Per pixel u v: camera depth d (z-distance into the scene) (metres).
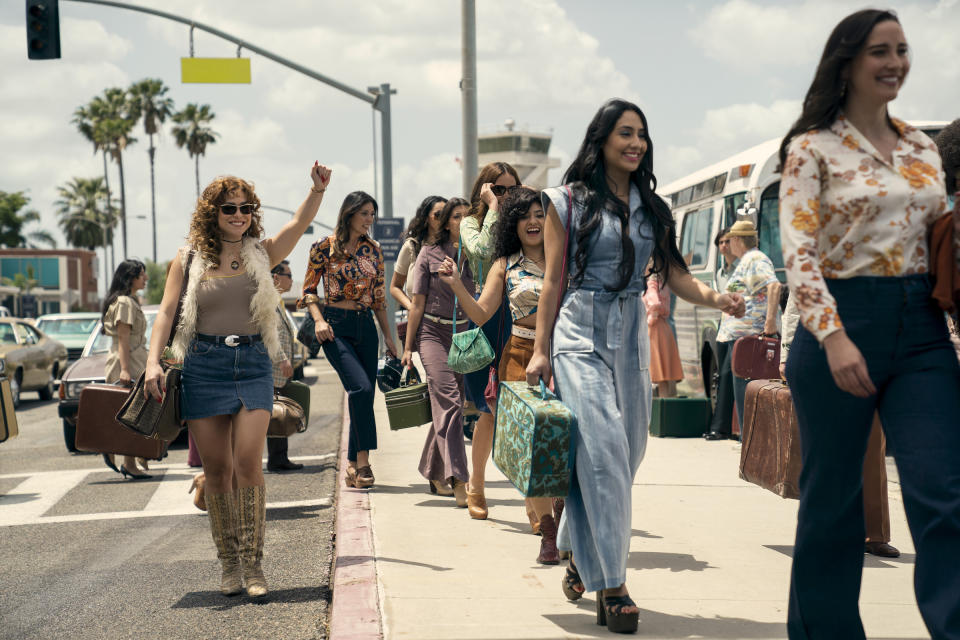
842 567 3.37
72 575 5.69
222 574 5.16
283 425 7.77
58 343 22.84
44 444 12.76
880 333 3.18
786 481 5.45
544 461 3.93
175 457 10.91
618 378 4.12
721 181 11.77
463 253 6.93
